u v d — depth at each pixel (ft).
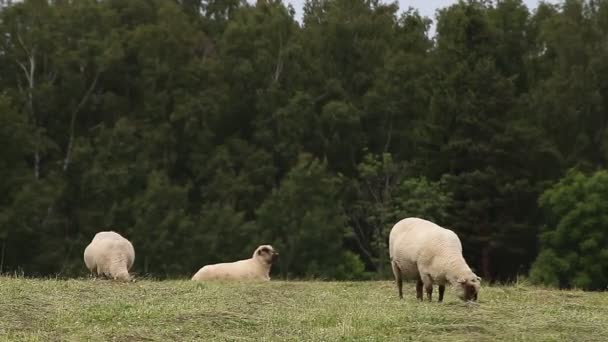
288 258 178.81
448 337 46.32
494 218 178.40
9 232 172.86
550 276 155.22
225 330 47.32
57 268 175.22
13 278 65.36
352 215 200.03
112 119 209.77
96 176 187.42
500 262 178.50
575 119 199.72
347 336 46.03
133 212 184.55
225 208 181.06
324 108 208.54
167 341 44.19
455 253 57.72
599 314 56.75
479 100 183.32
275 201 183.21
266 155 200.13
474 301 56.95
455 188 177.37
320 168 185.57
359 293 65.87
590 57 208.03
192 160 202.59
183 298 57.47
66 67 206.39
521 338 46.09
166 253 176.86
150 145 198.39
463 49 194.08
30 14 208.33
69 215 190.19
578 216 155.94
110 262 74.38
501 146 179.42
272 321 49.62
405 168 198.80
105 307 51.80
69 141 205.05
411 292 67.87
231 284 68.44
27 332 44.91
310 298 60.54
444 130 185.57
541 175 188.14
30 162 201.05
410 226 60.75
